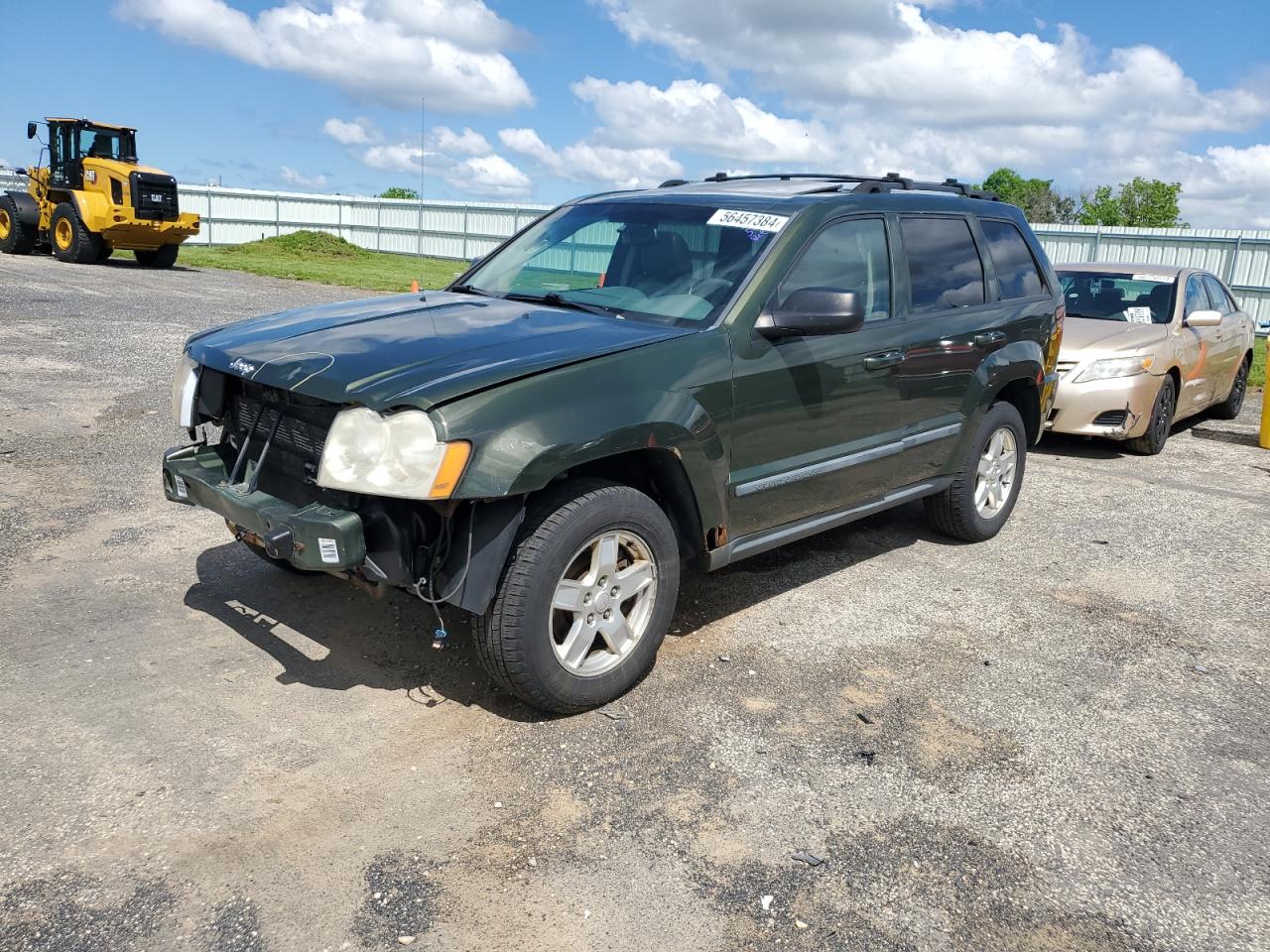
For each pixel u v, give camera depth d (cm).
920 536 602
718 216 442
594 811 303
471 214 3934
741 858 284
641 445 348
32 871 262
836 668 411
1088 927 262
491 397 316
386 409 305
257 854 274
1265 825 312
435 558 327
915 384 484
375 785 310
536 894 264
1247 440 979
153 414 788
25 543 494
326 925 249
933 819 307
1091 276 971
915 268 493
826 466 441
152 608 430
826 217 438
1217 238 2544
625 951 246
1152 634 465
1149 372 822
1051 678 412
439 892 263
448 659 398
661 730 353
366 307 425
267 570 477
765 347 400
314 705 357
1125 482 769
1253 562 579
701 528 388
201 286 1983
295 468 347
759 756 339
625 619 367
